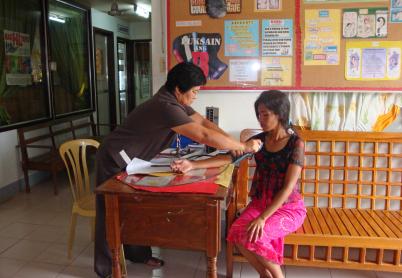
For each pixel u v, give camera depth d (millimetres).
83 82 5527
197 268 2410
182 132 1834
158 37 2760
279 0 2508
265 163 1974
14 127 3883
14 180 3943
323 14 2480
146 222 1659
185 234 1642
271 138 1972
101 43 6414
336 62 2516
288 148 1899
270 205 1866
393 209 2539
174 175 1788
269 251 1823
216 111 2621
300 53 2539
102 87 6535
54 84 4711
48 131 4512
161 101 1850
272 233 1858
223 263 2451
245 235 1861
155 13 2734
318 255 2318
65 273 2359
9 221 3197
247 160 2336
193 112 2143
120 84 7242
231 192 2121
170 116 1818
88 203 2559
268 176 1960
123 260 2244
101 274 2172
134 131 1952
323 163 2504
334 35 2492
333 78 2537
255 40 2566
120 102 7250
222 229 2820
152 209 1639
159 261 2441
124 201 1653
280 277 1874
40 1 4371
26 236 2896
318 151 2471
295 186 2041
